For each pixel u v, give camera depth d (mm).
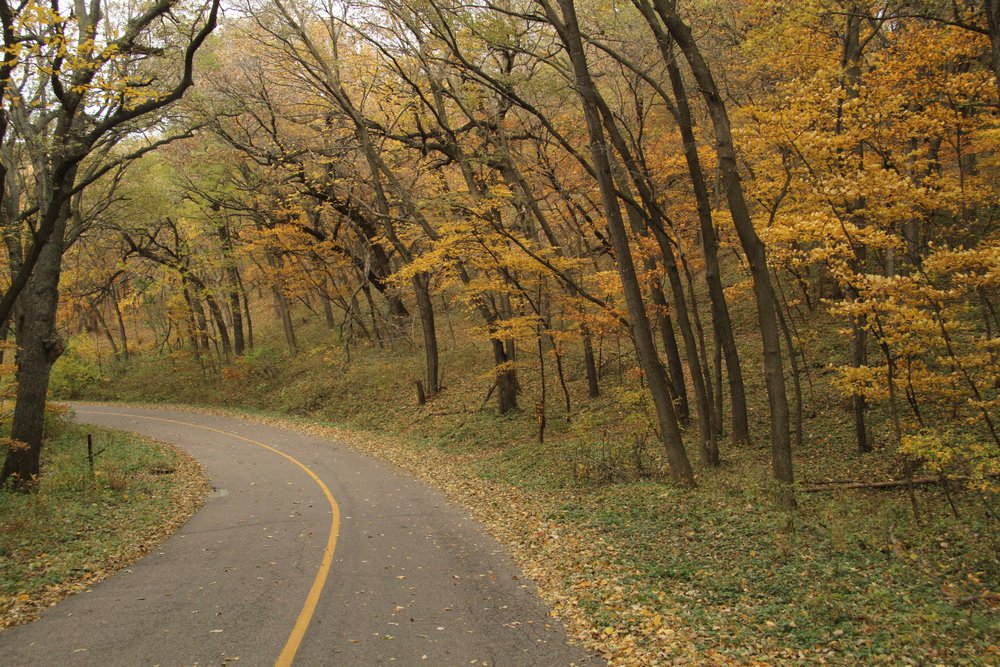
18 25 9664
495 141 17094
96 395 42125
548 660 5816
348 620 6863
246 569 8977
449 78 18359
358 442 23375
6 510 12156
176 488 15703
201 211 30562
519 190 19094
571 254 24391
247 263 42375
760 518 9680
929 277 9516
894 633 5938
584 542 9555
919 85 11500
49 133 15562
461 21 13250
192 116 16422
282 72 22094
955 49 11258
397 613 7062
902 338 10219
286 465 19156
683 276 29766
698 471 13781
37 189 14727
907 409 15211
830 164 11297
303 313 46250
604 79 19250
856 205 12055
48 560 9289
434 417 25422
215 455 21406
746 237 11359
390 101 20547
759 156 15039
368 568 8867
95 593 8062
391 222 23797
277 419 30141
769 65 15016
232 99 19062
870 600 6723
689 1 14180
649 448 16344
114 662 5879
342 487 15617
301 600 7539
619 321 17672
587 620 6738
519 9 15086
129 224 27812
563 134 18172
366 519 12109
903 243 10242
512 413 23625
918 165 11586
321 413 30344
